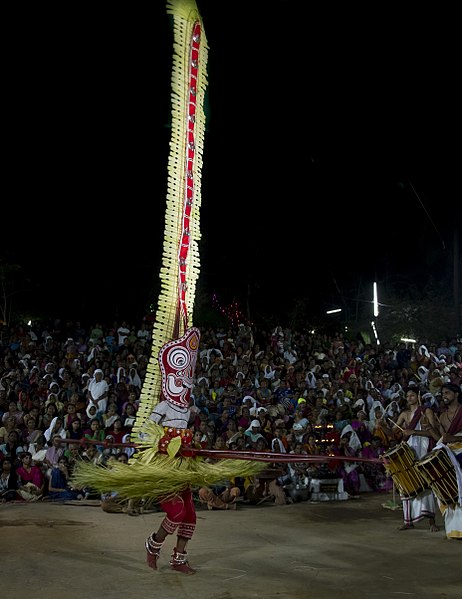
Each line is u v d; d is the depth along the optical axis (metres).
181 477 5.59
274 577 5.65
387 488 11.55
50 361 13.90
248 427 11.77
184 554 5.84
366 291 28.50
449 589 5.29
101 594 5.12
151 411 6.00
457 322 24.33
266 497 10.15
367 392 14.48
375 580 5.56
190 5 6.55
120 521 8.27
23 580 5.51
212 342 16.45
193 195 6.41
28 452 10.21
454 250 24.94
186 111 6.43
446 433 7.29
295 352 17.17
